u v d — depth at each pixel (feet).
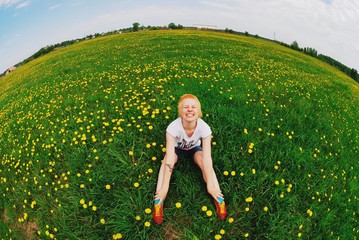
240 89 14.20
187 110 6.51
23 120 14.32
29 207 8.05
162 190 6.68
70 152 9.47
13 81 39.27
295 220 6.90
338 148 10.72
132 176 7.93
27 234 7.47
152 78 16.25
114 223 6.78
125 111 11.21
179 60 24.14
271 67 24.73
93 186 7.74
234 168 8.05
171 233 6.69
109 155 8.70
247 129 9.91
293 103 13.65
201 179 7.64
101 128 10.40
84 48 50.31
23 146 11.12
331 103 16.21
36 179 8.83
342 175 9.04
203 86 13.83
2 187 9.23
